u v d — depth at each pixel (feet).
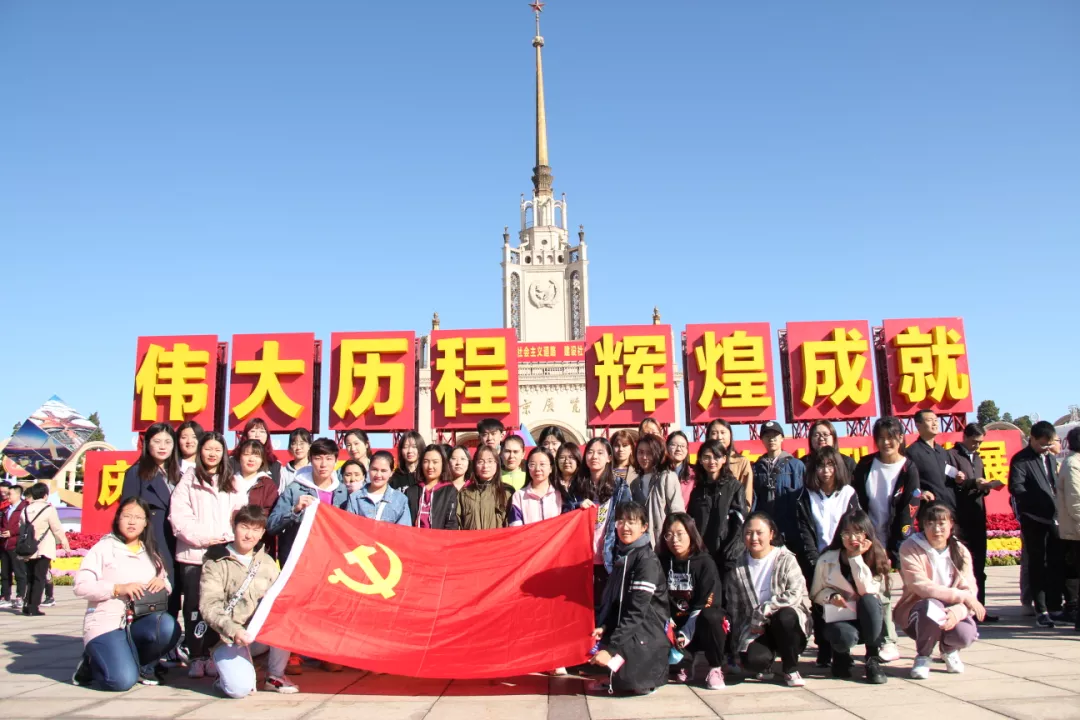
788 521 27.14
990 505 65.62
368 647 22.00
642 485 26.50
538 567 24.32
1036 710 18.51
